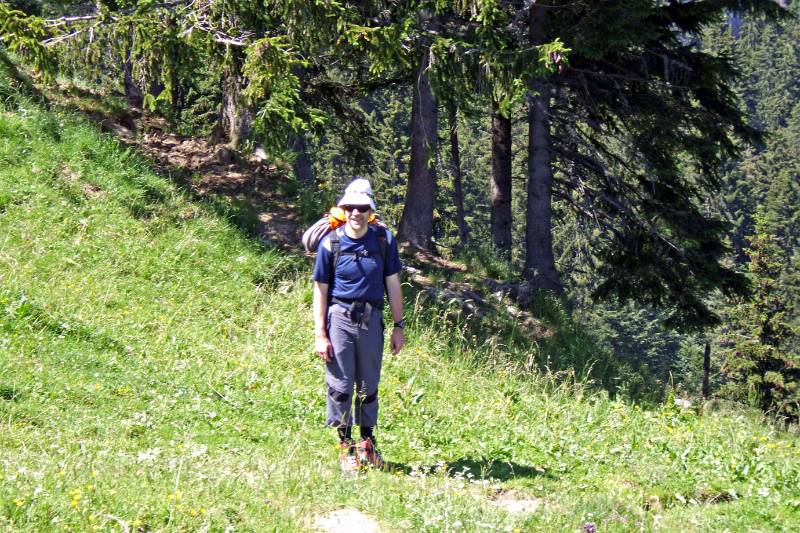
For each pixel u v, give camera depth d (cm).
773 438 1270
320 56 2223
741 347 5662
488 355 1588
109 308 1355
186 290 1527
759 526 779
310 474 770
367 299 859
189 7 1742
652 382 2081
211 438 891
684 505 863
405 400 1190
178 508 621
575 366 1970
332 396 863
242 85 2086
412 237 2380
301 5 1719
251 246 1766
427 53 1902
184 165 2084
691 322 2609
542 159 2477
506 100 1864
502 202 3150
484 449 1011
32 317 1152
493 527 675
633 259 2542
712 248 2538
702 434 1216
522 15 2175
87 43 1734
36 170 1684
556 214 2998
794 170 14612
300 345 1407
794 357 5631
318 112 1792
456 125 2695
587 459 1019
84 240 1554
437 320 1755
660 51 2370
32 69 2103
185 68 1755
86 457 704
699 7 2334
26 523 557
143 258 1570
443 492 754
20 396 882
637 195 2533
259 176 2150
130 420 879
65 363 1036
